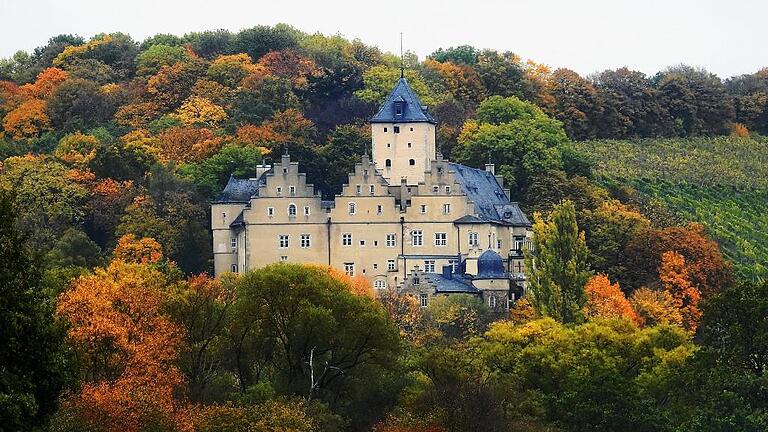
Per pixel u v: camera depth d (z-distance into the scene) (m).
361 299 184.25
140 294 179.38
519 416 180.38
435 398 174.75
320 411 168.88
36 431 126.81
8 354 125.12
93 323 166.88
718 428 175.75
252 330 181.62
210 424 157.38
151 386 159.88
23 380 124.56
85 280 181.38
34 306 128.62
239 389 178.62
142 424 152.00
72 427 143.50
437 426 169.62
